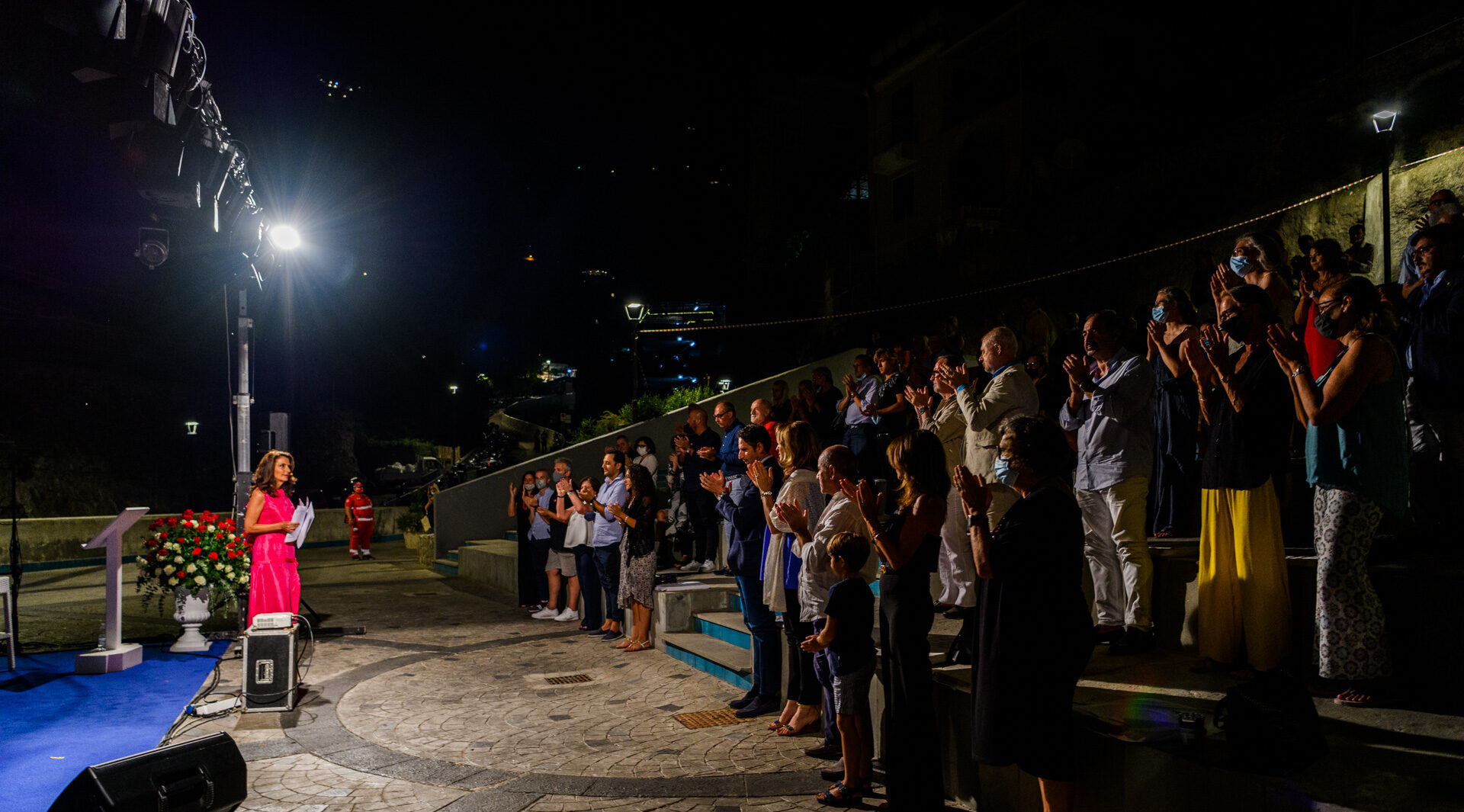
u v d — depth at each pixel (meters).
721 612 9.12
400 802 4.97
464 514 17.33
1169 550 5.41
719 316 42.50
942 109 28.52
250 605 8.32
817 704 5.95
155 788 3.55
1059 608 3.61
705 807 4.78
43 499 24.58
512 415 46.66
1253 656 4.13
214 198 9.93
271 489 8.46
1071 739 3.63
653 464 12.62
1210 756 3.39
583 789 5.12
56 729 6.41
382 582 15.41
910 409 10.40
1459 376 4.24
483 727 6.48
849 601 4.71
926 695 4.27
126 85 8.13
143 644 9.86
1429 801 2.90
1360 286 3.84
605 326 58.16
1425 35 14.52
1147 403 5.11
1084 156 24.03
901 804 4.26
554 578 11.31
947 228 25.53
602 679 7.89
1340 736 3.54
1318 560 3.99
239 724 6.65
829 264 32.62
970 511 3.81
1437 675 3.79
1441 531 4.47
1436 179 12.86
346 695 7.51
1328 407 3.75
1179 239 19.19
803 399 11.77
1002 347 5.45
